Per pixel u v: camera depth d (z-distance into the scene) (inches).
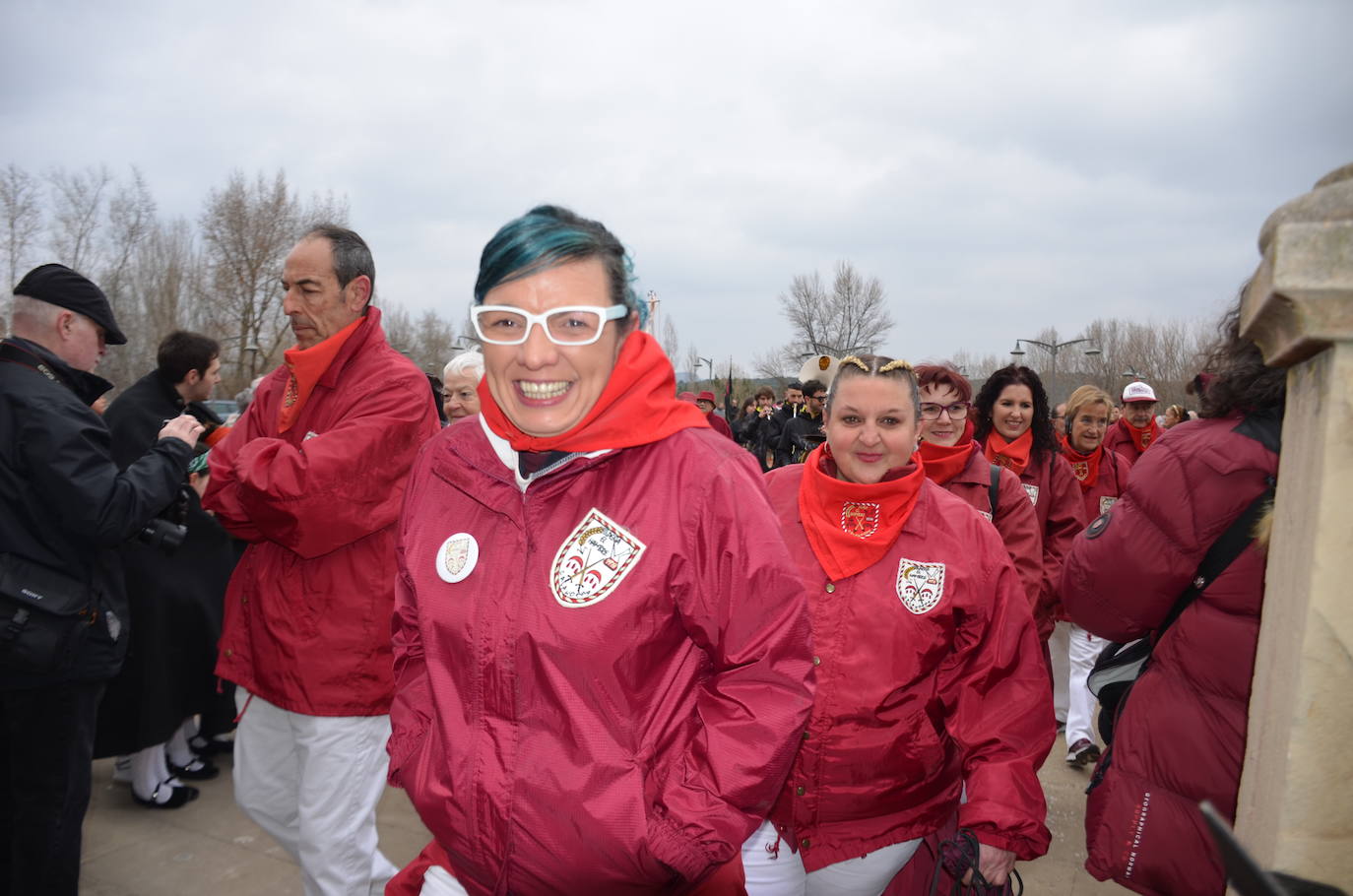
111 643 102.9
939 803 84.5
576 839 54.0
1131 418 233.3
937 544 81.5
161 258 1503.4
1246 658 69.0
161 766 152.1
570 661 53.6
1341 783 37.5
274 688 99.3
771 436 378.9
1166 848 71.7
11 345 99.5
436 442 64.4
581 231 56.1
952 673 83.0
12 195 1284.4
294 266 99.9
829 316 1760.6
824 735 79.0
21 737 99.0
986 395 161.0
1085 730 171.3
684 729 57.6
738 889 63.0
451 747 56.4
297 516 92.2
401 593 65.7
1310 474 39.0
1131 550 74.7
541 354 54.1
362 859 102.5
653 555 54.3
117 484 98.1
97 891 124.1
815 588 81.7
